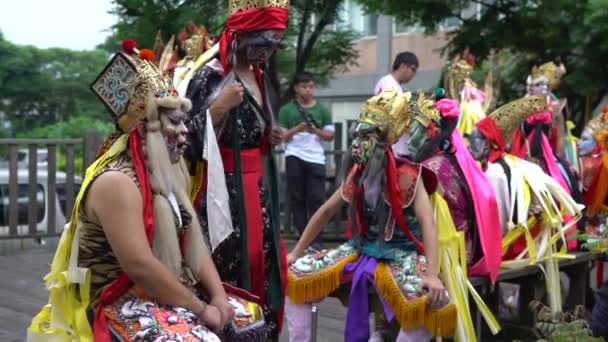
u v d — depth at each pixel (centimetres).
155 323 260
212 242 312
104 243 270
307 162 789
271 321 348
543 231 506
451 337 454
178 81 336
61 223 862
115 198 260
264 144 346
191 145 315
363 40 1867
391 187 383
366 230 404
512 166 510
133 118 268
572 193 579
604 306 379
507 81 977
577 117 981
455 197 453
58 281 272
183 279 280
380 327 429
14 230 777
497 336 516
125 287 269
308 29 1231
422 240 390
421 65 1748
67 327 272
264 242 343
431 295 371
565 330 329
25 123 2430
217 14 1030
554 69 618
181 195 277
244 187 335
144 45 1040
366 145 385
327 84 1384
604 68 880
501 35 927
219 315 275
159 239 268
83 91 2447
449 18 1005
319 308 580
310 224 416
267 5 327
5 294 586
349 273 400
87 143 764
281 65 1315
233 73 333
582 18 853
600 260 550
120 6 1086
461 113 568
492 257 461
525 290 516
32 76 2411
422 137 446
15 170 773
